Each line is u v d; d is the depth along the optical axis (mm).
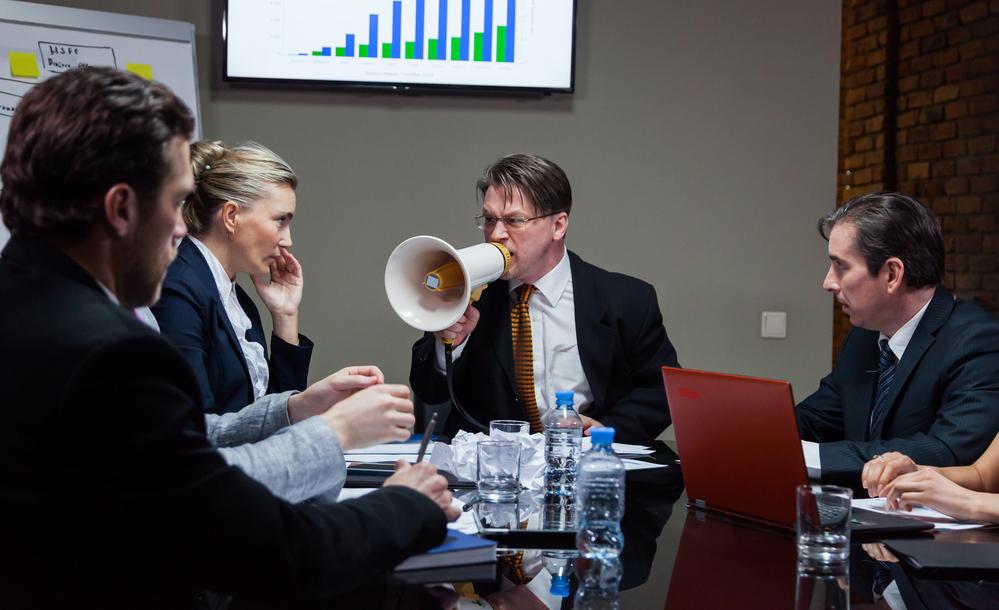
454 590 1069
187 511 872
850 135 5793
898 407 1889
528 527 1324
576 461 1663
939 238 1880
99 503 851
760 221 3523
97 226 951
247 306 2176
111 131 924
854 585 1128
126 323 888
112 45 2818
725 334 3535
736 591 1096
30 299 895
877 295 1887
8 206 952
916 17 5277
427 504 1105
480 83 3307
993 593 1104
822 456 1748
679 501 1625
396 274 1827
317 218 3338
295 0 3203
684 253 3502
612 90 3434
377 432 1286
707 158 3488
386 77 3271
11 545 863
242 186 1975
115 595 889
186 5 3234
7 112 2645
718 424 1498
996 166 4754
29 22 2699
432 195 3383
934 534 1375
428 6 3258
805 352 3570
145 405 862
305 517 984
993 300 4766
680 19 3449
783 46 3492
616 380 2398
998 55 4715
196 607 1017
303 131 3316
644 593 1081
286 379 2215
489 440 1576
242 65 3209
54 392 835
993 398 1748
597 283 2400
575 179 3441
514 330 2344
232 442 1578
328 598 991
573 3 3305
